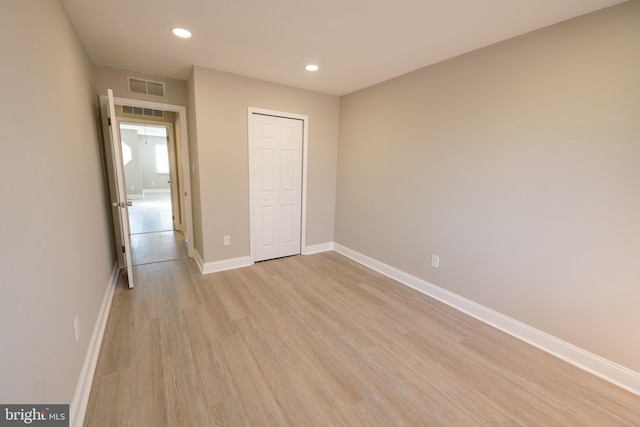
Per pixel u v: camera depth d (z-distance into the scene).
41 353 1.08
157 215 6.79
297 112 3.64
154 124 4.85
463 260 2.57
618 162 1.69
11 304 0.89
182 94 3.38
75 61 2.00
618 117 1.67
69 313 1.43
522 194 2.13
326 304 2.66
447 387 1.70
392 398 1.61
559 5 1.68
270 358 1.90
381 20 1.94
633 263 1.68
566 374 1.83
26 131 1.08
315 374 1.77
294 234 4.03
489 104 2.27
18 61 1.04
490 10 1.77
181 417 1.44
